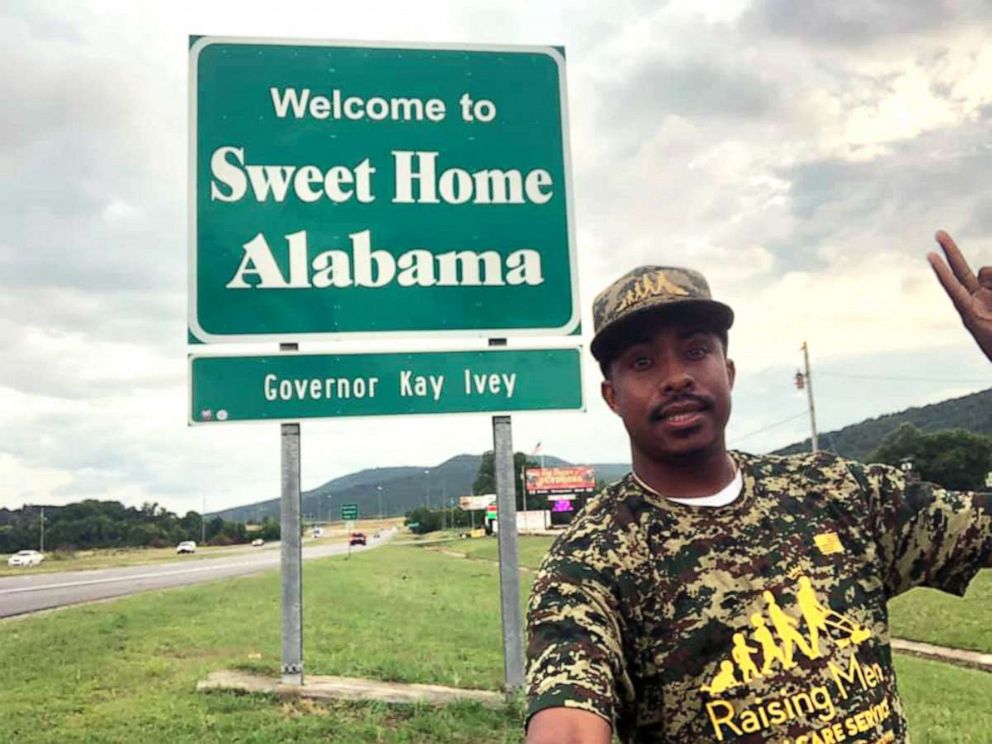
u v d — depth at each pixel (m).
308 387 6.63
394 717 6.07
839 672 1.52
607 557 1.59
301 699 6.43
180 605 14.72
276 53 6.97
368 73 7.07
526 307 7.00
